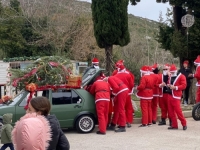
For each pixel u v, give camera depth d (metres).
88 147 10.10
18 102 11.81
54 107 12.00
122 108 12.46
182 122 12.48
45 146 4.21
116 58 30.09
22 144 4.04
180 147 9.92
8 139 8.67
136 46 35.31
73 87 12.34
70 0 38.16
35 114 4.40
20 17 35.16
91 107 12.38
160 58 36.53
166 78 13.19
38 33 33.94
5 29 34.12
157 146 10.05
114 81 12.43
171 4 17.77
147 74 13.27
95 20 16.78
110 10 16.41
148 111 13.48
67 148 4.87
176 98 12.38
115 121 12.80
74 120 12.23
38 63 12.26
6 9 36.16
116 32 16.48
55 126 4.72
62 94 12.22
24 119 4.22
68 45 34.00
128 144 10.38
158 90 13.70
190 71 16.98
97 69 12.99
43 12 35.31
